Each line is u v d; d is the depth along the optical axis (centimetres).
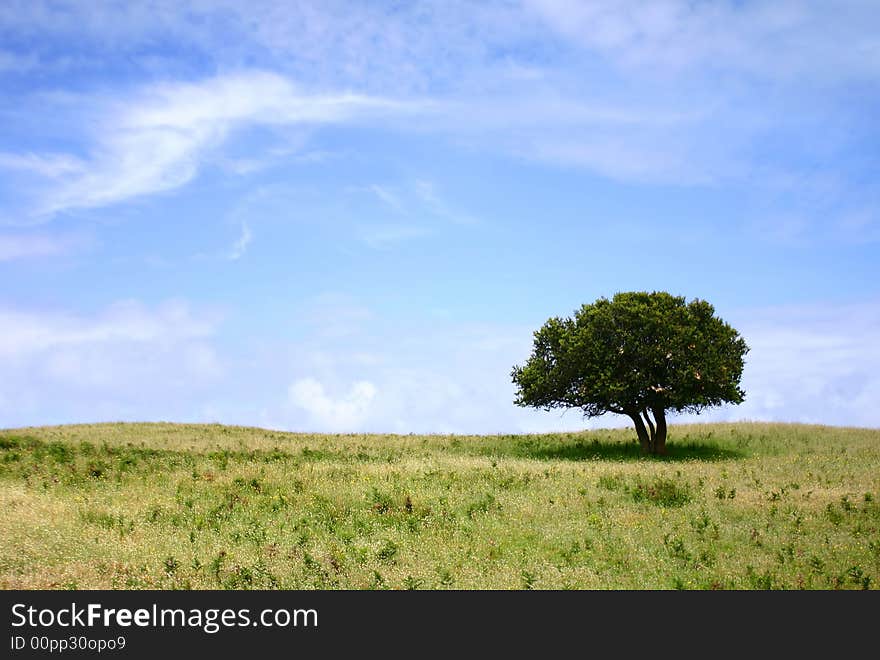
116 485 2627
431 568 1694
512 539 1945
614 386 4131
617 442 4675
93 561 1708
